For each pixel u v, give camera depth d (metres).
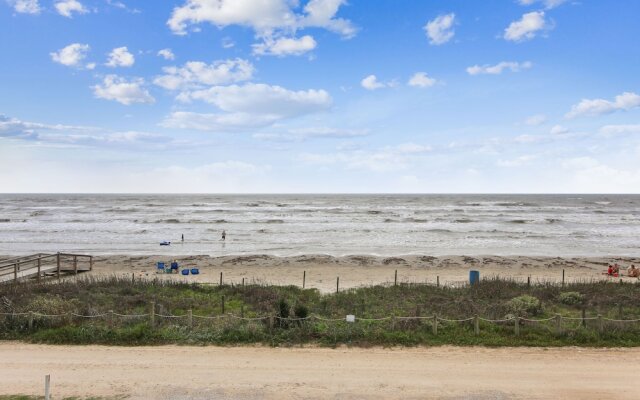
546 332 15.66
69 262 34.00
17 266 27.47
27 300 19.02
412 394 11.30
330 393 11.34
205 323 16.61
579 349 14.45
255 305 19.78
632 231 62.44
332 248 47.34
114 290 22.34
